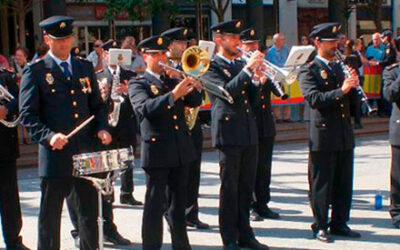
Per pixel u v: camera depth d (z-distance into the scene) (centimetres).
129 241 671
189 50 538
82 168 480
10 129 601
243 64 642
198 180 727
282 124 1486
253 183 640
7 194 609
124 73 717
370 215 771
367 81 1536
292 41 2334
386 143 1344
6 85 601
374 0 1834
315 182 665
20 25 1509
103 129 542
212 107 632
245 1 1906
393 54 1509
